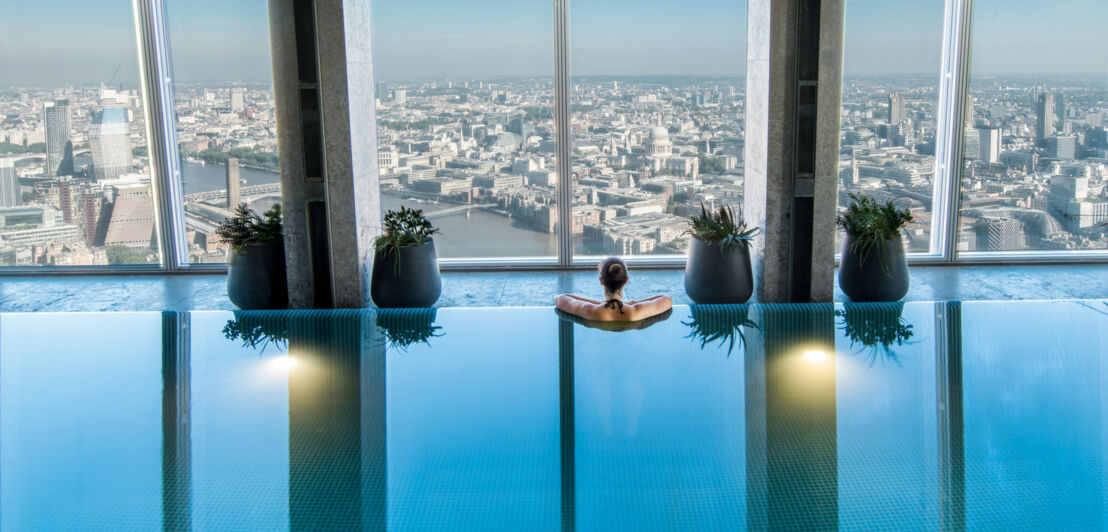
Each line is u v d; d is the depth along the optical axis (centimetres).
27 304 679
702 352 492
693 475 347
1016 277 732
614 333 528
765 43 622
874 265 636
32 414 422
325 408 421
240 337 535
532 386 445
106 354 507
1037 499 326
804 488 336
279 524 314
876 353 487
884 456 362
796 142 621
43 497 338
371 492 336
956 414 404
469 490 337
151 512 325
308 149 625
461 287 721
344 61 603
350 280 636
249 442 385
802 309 572
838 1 591
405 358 491
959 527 306
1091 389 433
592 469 353
